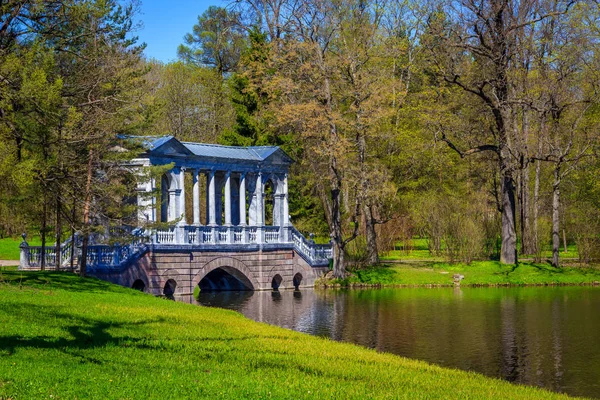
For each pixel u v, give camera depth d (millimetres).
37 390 17469
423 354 32562
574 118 67562
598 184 66562
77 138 37531
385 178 61594
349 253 65812
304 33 63656
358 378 23266
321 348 29297
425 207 69688
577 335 37375
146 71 44719
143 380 19359
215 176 60844
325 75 60844
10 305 29656
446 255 67500
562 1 64875
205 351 25188
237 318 36188
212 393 18578
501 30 61125
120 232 46656
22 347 22266
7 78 34219
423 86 73125
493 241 71500
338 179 61062
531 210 77125
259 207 58625
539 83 64500
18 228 55906
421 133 68188
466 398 21500
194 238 52688
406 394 20969
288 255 59625
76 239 47031
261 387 19734
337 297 53438
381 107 61500
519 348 34031
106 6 40688
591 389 26578
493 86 63250
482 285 61281
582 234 67125
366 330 38656
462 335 37344
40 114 35125
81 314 29734
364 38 62375
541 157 66875
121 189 42188
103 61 41094
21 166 33562
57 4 38594
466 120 69312
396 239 74000
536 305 48719
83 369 20047
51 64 35219
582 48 63312
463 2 61344
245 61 69125
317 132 59969
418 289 59125
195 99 86688
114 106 40938
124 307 33469
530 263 66125
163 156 50906
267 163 58906
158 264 49781
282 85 60188
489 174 76688
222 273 59219
